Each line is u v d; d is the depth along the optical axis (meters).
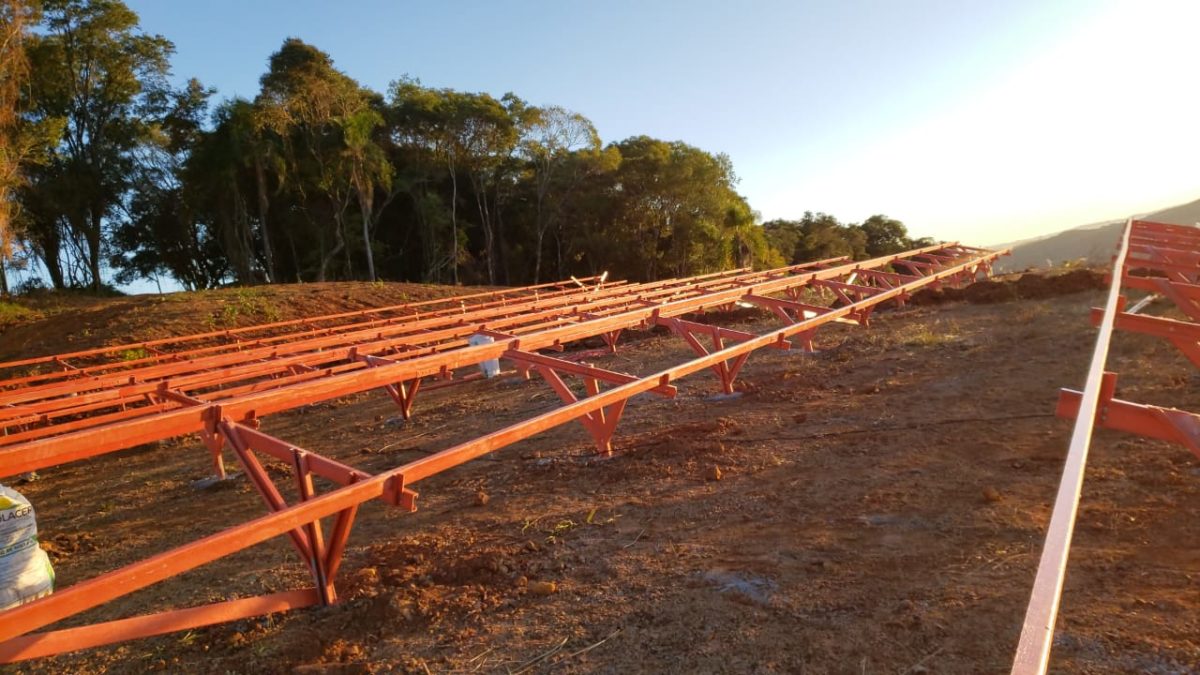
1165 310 8.68
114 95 32.06
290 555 4.09
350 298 17.64
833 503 3.92
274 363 7.35
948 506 3.68
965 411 5.44
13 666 3.10
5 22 22.16
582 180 39.34
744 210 43.75
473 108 35.09
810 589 2.97
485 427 7.07
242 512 5.25
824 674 2.38
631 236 40.44
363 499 2.91
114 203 32.91
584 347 12.78
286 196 31.55
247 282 30.12
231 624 3.22
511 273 40.97
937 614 2.65
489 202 40.56
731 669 2.47
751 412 6.21
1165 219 21.31
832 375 7.41
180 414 3.98
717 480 4.54
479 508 4.50
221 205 30.92
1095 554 3.00
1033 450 4.41
